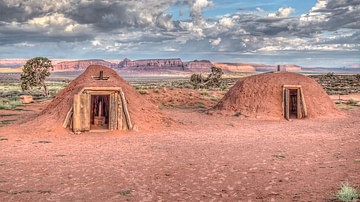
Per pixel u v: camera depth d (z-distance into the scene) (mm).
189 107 37906
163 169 11555
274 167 11797
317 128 22906
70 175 10703
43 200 8336
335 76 154125
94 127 20797
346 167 11547
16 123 22500
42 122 20109
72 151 14602
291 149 15281
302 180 10055
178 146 15945
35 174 10781
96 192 9000
